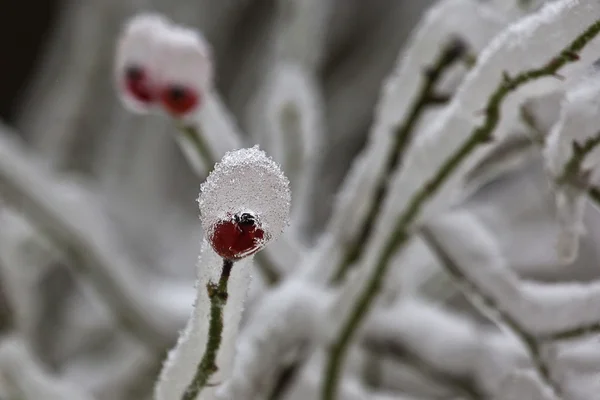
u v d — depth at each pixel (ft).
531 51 1.61
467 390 2.33
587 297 1.77
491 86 1.65
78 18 5.45
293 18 3.83
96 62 5.35
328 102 6.46
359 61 6.53
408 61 2.00
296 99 2.75
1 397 2.62
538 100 1.75
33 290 3.97
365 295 1.99
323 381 2.06
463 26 1.93
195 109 1.93
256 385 1.97
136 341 3.33
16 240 3.66
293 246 2.37
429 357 2.35
